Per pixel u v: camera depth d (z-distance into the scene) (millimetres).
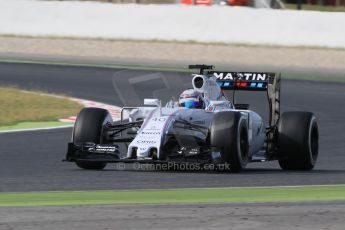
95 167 37969
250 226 23781
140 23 112375
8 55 101375
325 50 105625
